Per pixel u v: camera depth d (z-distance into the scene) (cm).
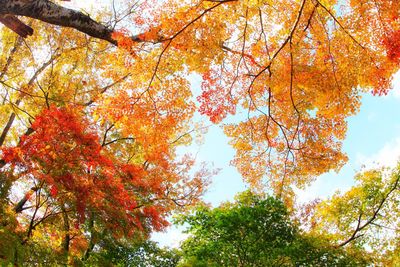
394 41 789
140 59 796
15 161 945
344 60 862
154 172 1597
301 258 1275
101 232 1392
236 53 927
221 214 1223
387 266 1581
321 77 882
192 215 1279
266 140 1081
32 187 1025
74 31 1286
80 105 1223
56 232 1146
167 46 791
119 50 782
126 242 1564
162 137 863
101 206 1055
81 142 1002
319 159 1055
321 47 881
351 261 1334
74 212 1085
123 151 1573
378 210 1642
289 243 1282
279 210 1234
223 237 1232
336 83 874
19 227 958
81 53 1295
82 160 1008
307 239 1295
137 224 1177
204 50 800
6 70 1263
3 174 945
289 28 889
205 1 802
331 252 1298
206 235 1276
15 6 570
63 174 965
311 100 952
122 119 827
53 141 981
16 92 1245
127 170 1295
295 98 988
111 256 1675
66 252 1059
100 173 1062
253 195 1298
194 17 791
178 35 788
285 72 904
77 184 980
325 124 1018
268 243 1244
